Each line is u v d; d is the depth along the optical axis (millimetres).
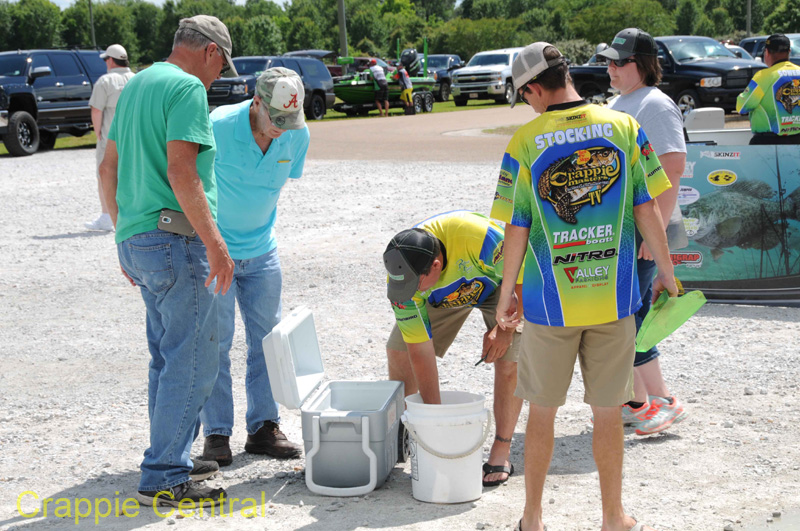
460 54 72188
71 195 13297
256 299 4148
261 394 4188
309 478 3699
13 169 16594
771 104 7434
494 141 18438
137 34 119938
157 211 3391
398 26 109562
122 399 5012
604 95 19359
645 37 4160
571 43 51250
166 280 3385
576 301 2965
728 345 5648
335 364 5508
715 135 7680
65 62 19906
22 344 6164
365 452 3660
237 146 3838
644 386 4246
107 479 3869
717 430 4270
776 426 4281
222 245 3324
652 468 3854
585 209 2934
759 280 6547
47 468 4012
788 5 63594
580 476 3801
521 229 3029
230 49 3621
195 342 3473
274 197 4055
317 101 26703
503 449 3840
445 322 4004
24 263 8797
